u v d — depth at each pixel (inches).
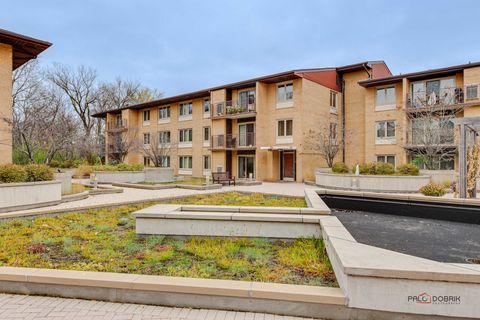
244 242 217.0
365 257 129.7
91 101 1688.0
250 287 129.3
